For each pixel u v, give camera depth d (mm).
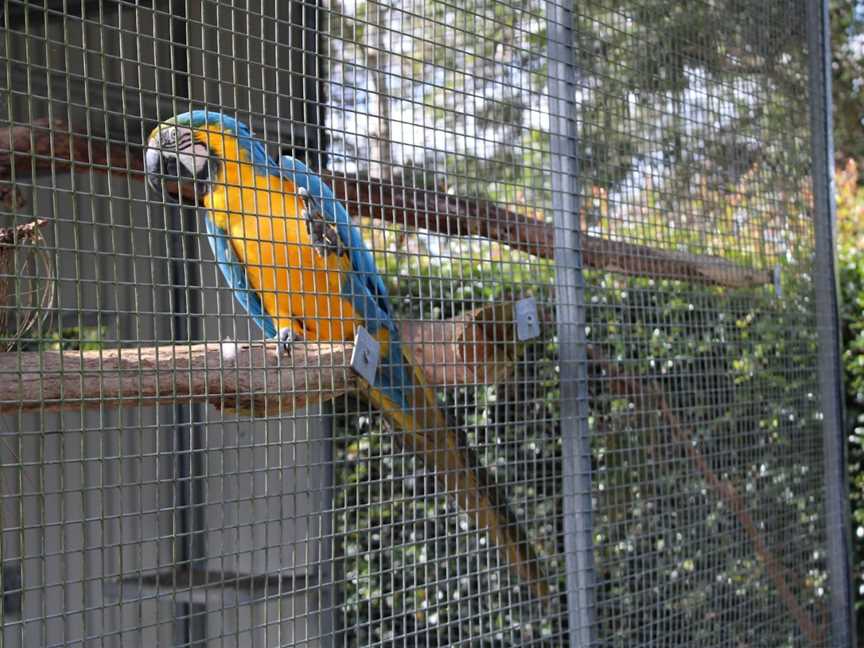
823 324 3695
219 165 2740
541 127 2867
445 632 3717
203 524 4102
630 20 2988
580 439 2688
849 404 5672
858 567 5492
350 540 3625
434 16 2705
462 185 3178
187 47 1849
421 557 3736
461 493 2551
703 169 3246
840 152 10805
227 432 4094
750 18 3453
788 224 3604
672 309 3238
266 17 1996
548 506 3633
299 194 2420
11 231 1917
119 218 4402
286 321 2785
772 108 3535
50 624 4566
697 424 3176
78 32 3709
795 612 3375
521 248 2963
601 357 3156
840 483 3654
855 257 5988
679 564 3047
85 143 2693
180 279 4016
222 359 2023
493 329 2654
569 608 2652
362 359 2322
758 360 3424
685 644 2998
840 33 10898
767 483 3395
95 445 4613
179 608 3932
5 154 2557
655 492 3053
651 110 3055
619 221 2965
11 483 4555
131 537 4449
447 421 2637
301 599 3424
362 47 2383
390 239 3744
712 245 3289
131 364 1910
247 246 2725
